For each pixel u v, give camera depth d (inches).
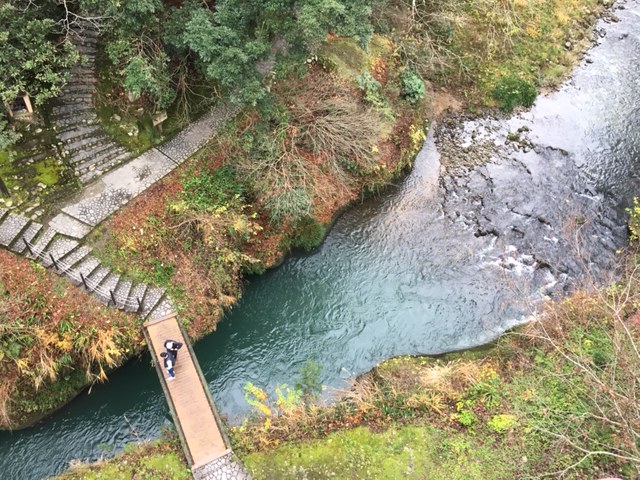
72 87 712.4
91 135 713.6
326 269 771.4
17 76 580.7
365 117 772.6
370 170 810.2
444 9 925.8
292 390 586.9
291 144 733.9
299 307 737.0
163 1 717.3
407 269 774.5
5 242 625.3
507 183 869.8
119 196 693.3
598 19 1143.0
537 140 928.9
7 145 615.2
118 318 629.0
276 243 747.4
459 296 748.6
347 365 683.4
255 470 544.1
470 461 548.1
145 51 676.7
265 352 693.3
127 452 559.8
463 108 956.0
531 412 572.1
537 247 796.6
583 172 889.5
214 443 557.0
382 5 820.6
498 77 974.4
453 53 925.2
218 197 717.9
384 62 885.2
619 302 605.3
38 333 582.2
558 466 532.7
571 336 632.4
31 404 594.2
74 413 619.8
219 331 695.1
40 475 579.5
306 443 563.2
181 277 676.7
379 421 582.2
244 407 642.2
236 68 600.7
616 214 837.8
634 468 508.4
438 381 617.0
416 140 875.4
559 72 1021.8
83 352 602.9
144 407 634.8
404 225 818.2
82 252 649.0
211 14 631.2
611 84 1024.2
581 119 964.0
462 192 858.1
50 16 631.8
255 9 620.7
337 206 805.2
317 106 757.9
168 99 721.0
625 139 938.1
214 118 776.9
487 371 625.0
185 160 735.1
